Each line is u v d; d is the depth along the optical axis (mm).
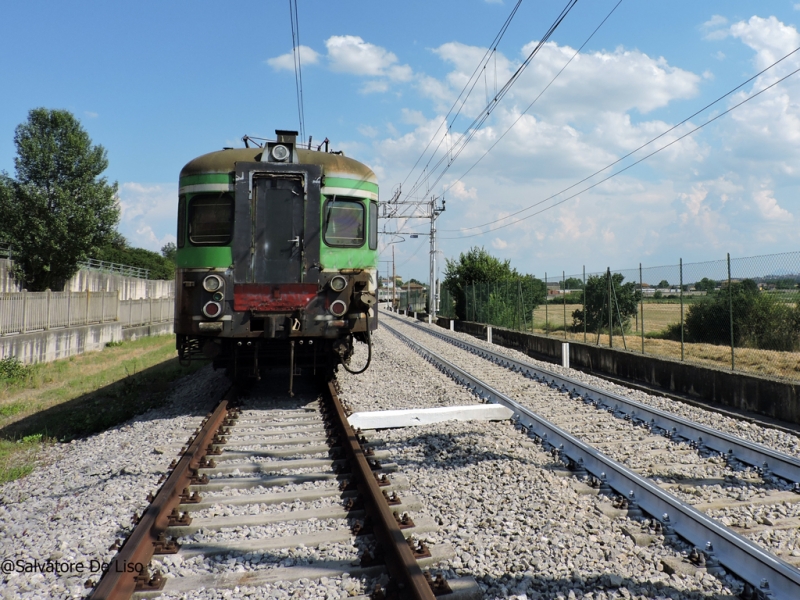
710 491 5500
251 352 9344
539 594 3574
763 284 12039
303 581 3750
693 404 10938
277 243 8734
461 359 16219
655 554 4156
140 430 8391
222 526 4586
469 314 34688
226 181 8711
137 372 17234
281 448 6742
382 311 57531
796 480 5695
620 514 4871
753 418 9789
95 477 6297
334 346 9117
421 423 8094
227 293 8594
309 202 8812
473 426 7848
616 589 3660
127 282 35250
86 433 9789
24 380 16438
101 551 4176
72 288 29719
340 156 9359
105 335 27359
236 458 6367
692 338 16953
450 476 5738
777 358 14875
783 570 3584
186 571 3885
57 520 4953
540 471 5840
